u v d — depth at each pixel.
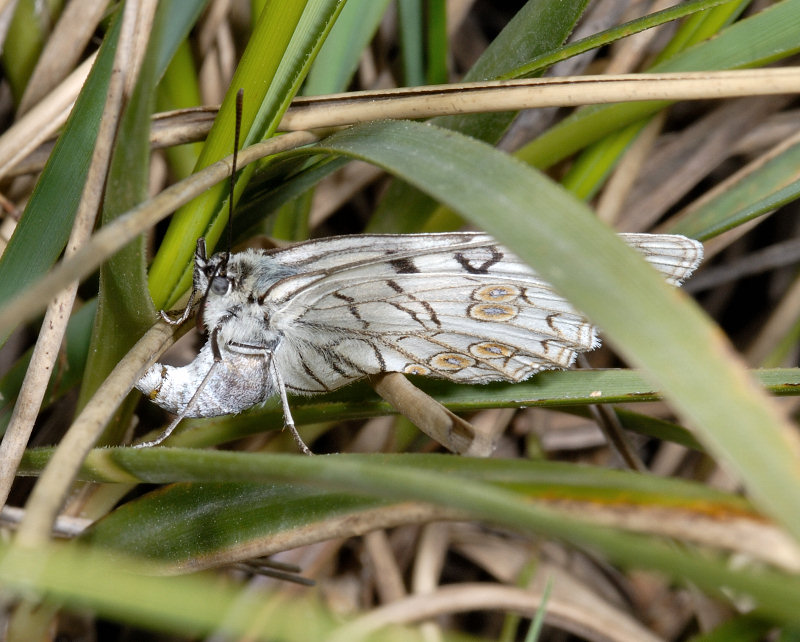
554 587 0.19
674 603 0.19
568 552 0.19
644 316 0.15
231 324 0.17
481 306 0.18
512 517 0.14
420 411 0.17
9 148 0.18
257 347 0.18
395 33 0.20
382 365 0.18
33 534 0.15
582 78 0.17
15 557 0.15
